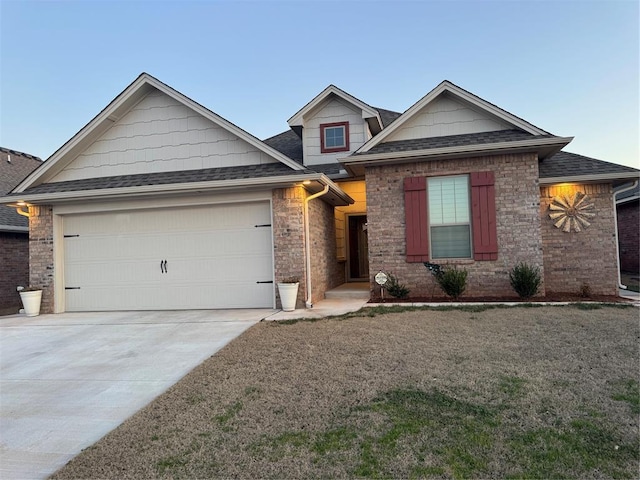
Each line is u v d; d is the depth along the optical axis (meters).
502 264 8.98
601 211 9.55
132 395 4.41
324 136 12.67
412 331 6.30
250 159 9.62
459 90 9.59
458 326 6.52
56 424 3.78
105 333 7.36
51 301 9.97
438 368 4.60
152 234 9.77
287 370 4.76
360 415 3.49
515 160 8.97
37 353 6.29
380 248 9.62
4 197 9.66
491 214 8.99
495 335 5.93
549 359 4.80
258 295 9.31
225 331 6.98
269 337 6.32
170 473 2.74
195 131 9.90
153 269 9.74
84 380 4.96
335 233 12.42
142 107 10.13
